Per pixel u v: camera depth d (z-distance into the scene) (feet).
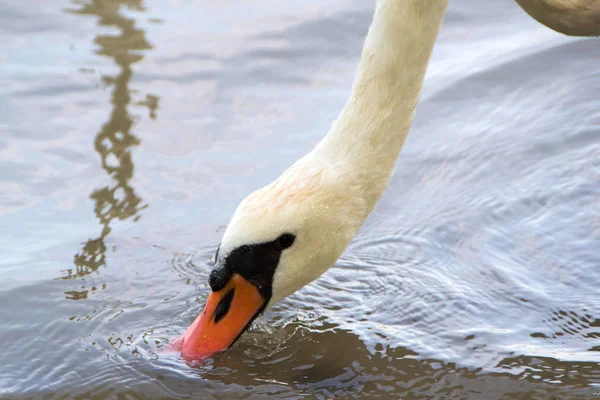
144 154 41.45
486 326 32.04
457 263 35.60
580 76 46.37
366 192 28.04
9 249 35.94
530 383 29.17
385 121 27.84
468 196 39.55
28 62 47.73
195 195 38.99
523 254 36.06
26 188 39.40
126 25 50.93
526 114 44.29
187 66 47.55
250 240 27.66
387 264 35.55
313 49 48.88
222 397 28.55
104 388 28.99
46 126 43.24
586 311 32.71
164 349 29.78
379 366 29.96
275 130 42.96
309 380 29.30
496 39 49.60
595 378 29.32
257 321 32.19
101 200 38.70
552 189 39.70
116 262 35.24
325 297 33.60
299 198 27.53
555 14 28.50
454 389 28.89
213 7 52.95
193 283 34.12
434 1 27.32
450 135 43.19
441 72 47.21
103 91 45.65
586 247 36.22
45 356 30.48
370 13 51.57
